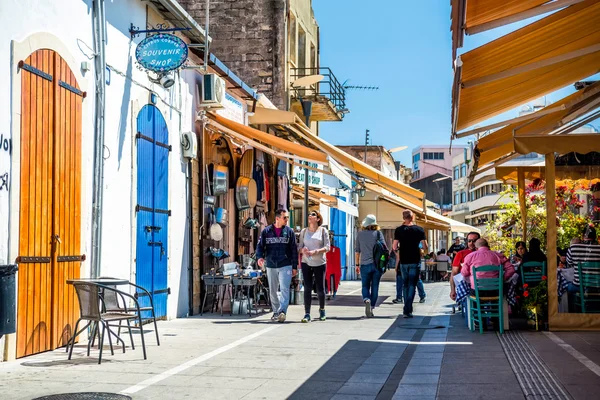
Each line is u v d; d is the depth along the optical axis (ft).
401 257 47.67
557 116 44.62
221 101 51.52
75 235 32.53
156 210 42.91
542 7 23.08
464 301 44.19
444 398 21.21
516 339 34.86
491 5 21.52
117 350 30.96
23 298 28.02
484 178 57.52
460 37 22.86
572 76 36.52
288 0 86.17
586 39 28.96
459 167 328.70
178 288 46.42
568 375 24.20
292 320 45.27
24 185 28.12
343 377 25.02
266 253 45.14
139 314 28.89
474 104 34.37
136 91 40.16
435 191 346.95
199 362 27.96
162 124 44.14
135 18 40.29
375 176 57.77
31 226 28.63
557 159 46.98
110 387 22.81
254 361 28.35
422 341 34.83
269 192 73.61
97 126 34.83
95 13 34.76
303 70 96.12
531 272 42.29
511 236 58.80
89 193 34.17
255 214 67.56
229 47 84.23
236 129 53.06
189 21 44.65
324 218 120.78
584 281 38.32
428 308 55.93
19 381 23.62
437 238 225.76
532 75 32.17
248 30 84.12
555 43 27.99
